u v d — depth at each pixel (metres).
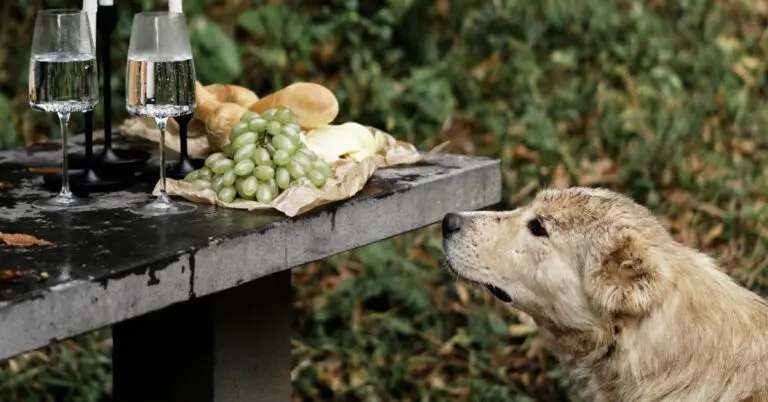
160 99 5.48
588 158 11.90
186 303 6.23
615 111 12.56
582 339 6.09
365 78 12.16
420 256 10.37
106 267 4.92
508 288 6.27
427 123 12.02
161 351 6.41
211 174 6.02
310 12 13.27
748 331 5.75
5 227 5.48
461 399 8.83
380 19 13.05
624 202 6.12
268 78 12.27
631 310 5.72
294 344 9.30
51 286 4.67
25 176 6.45
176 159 6.77
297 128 5.98
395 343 9.34
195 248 5.20
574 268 6.00
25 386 8.47
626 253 5.80
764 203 11.37
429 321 9.61
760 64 14.27
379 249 10.17
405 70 12.91
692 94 13.40
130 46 5.54
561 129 12.26
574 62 13.22
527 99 12.48
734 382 5.68
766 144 12.72
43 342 4.63
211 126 6.48
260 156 5.84
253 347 6.46
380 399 8.77
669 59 13.66
